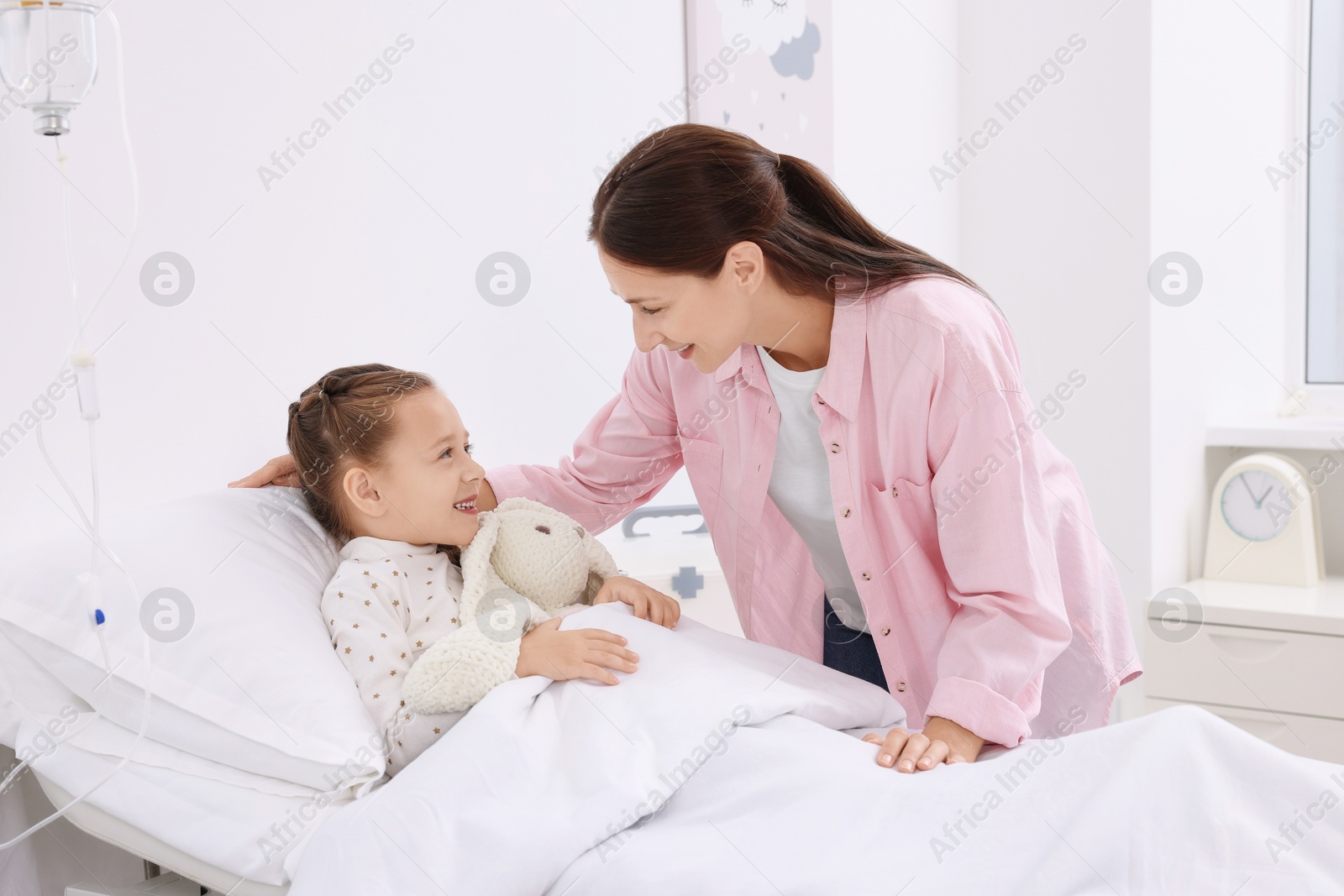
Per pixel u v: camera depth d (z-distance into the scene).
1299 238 2.54
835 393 1.16
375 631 1.13
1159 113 2.18
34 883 1.24
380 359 1.69
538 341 1.86
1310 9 2.50
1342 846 0.86
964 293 1.15
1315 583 2.24
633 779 0.96
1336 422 2.35
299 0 1.58
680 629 1.24
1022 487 1.07
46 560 1.11
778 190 1.11
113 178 1.42
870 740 1.08
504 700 1.03
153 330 1.46
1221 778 0.90
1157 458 2.21
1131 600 2.23
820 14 2.19
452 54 1.74
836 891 0.84
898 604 1.23
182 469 1.49
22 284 1.35
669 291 1.07
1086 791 0.89
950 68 2.45
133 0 1.42
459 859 0.89
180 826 1.01
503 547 1.27
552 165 1.86
